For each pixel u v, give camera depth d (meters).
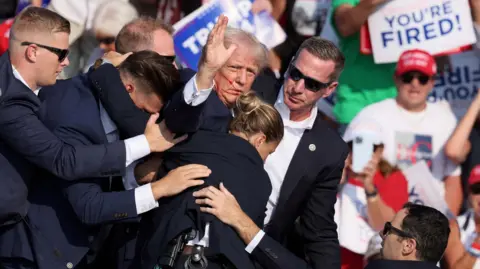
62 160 10.84
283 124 11.62
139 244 11.45
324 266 12.55
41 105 11.15
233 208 10.93
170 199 11.05
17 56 11.18
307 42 12.57
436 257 11.82
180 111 10.73
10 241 11.34
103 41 15.33
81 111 11.05
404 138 15.89
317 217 12.60
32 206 11.38
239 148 11.15
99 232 11.89
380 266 11.62
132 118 11.02
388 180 15.66
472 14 15.91
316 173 12.44
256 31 15.30
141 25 12.77
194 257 10.74
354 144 15.72
